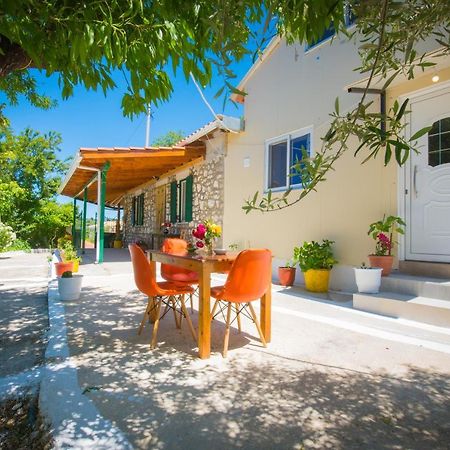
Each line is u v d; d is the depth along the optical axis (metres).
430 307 3.96
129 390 2.45
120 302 5.27
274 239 7.42
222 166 8.81
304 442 1.88
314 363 2.98
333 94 6.26
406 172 5.12
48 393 2.36
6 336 3.80
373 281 4.68
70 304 5.13
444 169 4.72
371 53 1.51
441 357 3.11
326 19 1.46
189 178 10.27
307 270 6.00
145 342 3.50
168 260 3.78
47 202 22.56
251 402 2.30
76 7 1.57
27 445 1.95
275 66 7.61
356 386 2.55
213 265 3.16
